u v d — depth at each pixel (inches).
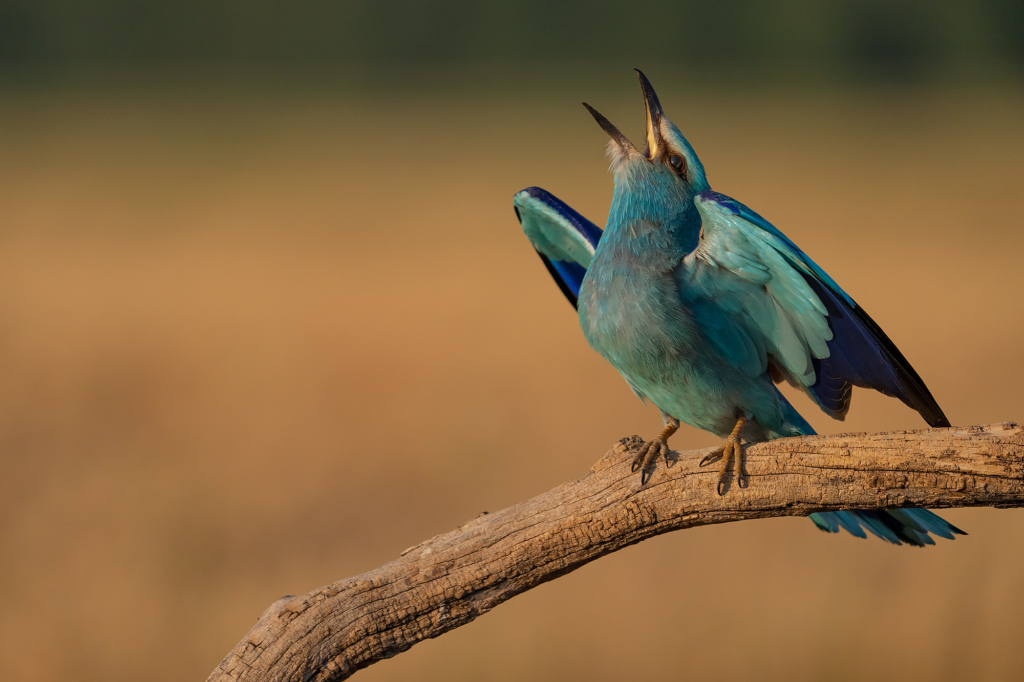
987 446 173.9
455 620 193.2
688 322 229.9
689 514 193.5
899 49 2878.9
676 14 3056.1
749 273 217.2
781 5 2984.7
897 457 179.2
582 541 194.2
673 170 246.5
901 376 205.9
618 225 246.1
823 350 217.8
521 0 3090.6
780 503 188.2
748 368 232.2
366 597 190.9
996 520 374.3
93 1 2837.1
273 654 188.1
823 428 501.0
